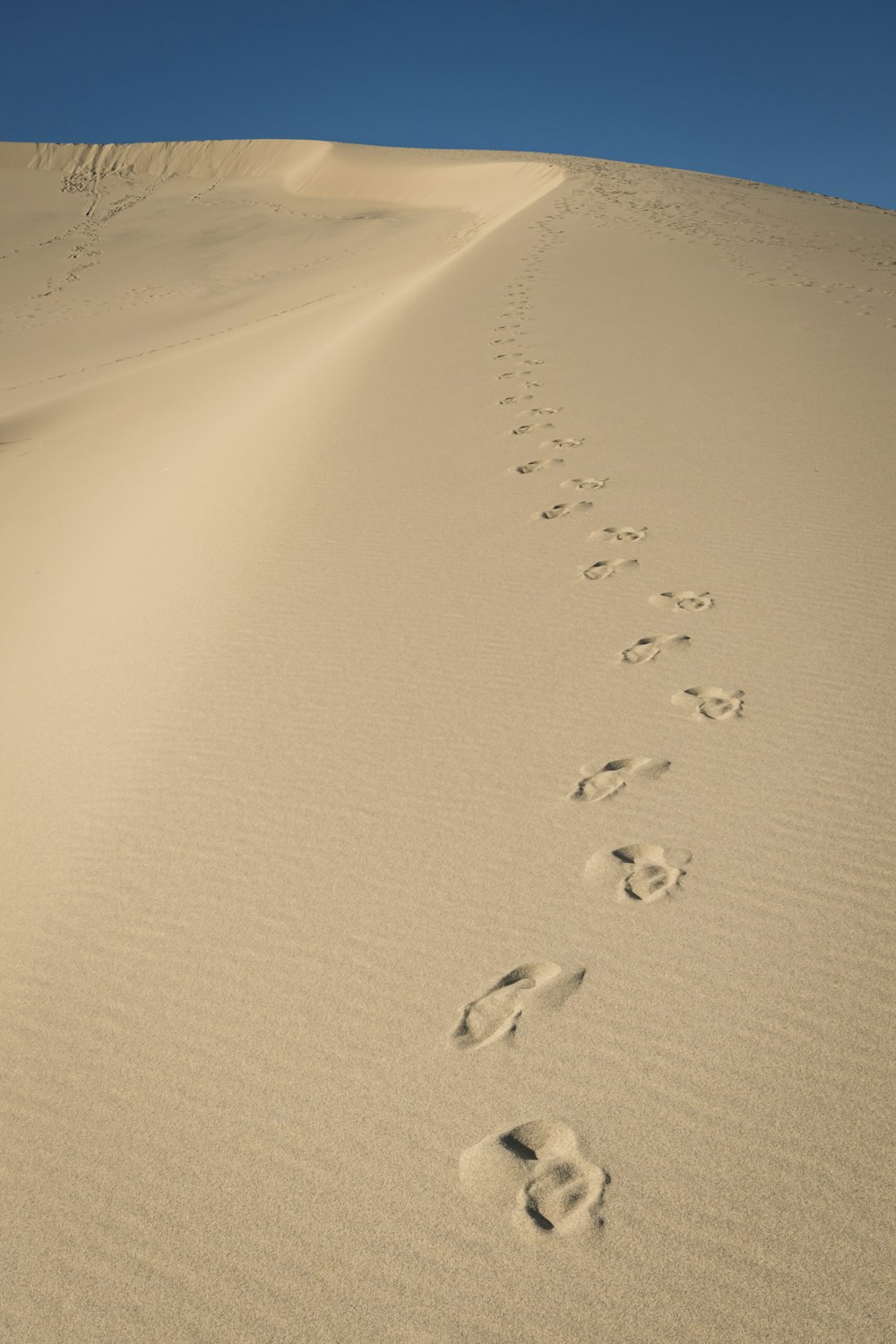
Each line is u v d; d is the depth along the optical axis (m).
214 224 42.03
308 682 4.41
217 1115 2.43
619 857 3.12
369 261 31.56
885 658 4.03
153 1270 2.10
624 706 3.92
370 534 5.98
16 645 6.47
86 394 18.12
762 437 6.84
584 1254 2.00
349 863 3.24
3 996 2.92
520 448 7.20
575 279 14.59
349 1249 2.08
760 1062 2.37
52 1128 2.46
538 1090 2.37
